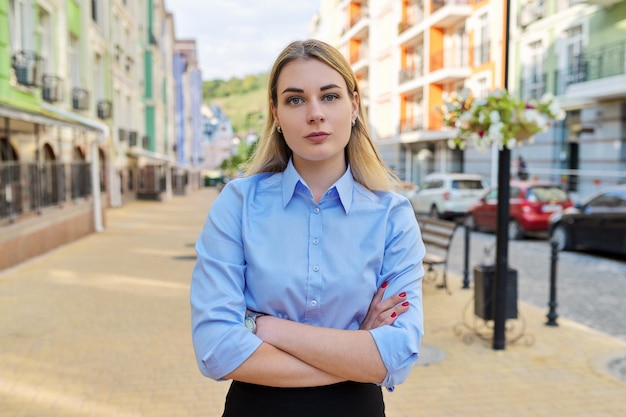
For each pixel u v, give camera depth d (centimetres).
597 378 447
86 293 764
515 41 2308
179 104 5597
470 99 530
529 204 1386
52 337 550
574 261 1088
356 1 4612
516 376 452
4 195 947
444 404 396
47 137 1446
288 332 140
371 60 4119
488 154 2548
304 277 144
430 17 2919
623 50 1723
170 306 691
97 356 493
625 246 1047
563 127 2030
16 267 970
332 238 147
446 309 687
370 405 152
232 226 150
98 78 2456
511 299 521
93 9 2359
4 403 389
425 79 3016
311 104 147
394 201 156
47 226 1166
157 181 3516
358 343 139
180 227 1836
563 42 2023
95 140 1591
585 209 1161
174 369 461
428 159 3294
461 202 1914
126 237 1502
